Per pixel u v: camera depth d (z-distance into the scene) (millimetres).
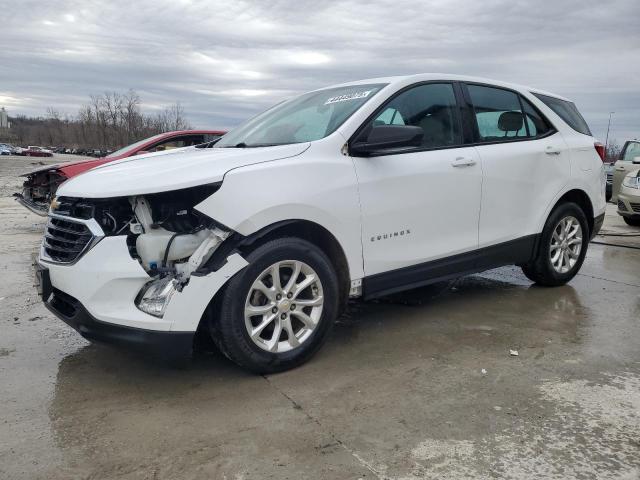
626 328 4266
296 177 3338
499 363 3566
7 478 2369
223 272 3080
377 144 3527
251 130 4453
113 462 2484
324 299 3473
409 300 5012
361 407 2977
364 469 2424
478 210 4348
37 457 2521
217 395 3129
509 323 4371
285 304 3330
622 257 7227
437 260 4129
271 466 2449
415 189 3895
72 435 2713
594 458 2498
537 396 3100
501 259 4656
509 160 4555
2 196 16062
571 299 5062
